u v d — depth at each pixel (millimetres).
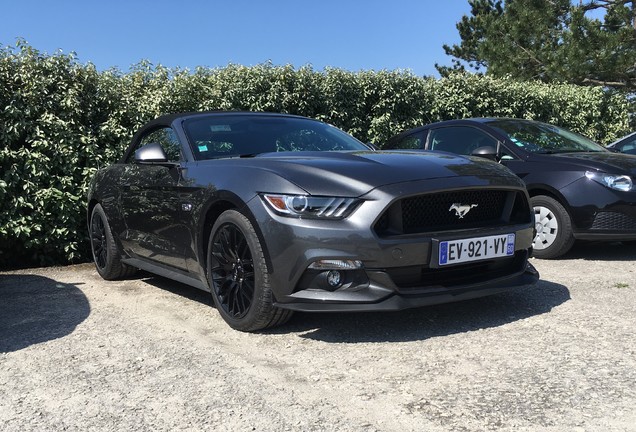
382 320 3830
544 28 18828
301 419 2504
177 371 3092
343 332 3621
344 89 8359
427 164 3656
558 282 4801
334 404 2639
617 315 3826
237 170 3730
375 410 2566
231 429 2438
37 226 6141
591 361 3031
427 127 7281
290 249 3289
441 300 3357
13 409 2707
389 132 8633
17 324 4090
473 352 3209
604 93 12195
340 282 3273
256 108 7547
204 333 3725
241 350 3381
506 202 3768
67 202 6289
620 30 16031
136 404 2711
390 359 3152
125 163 5328
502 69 19266
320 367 3078
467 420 2438
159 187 4379
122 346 3527
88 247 6688
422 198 3404
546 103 10734
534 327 3600
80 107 6469
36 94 6078
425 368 3010
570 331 3514
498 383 2791
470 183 3500
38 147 6180
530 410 2506
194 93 7180
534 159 6027
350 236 3197
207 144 4387
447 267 3471
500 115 10094
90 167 6418
